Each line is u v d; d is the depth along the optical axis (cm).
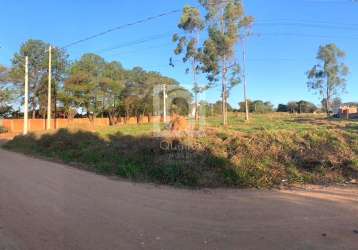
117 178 1180
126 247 548
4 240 588
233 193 935
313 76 7431
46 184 1066
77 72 5284
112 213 738
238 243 560
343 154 1262
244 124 3081
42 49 5369
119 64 6088
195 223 665
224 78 4253
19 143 2528
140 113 5875
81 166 1478
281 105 11175
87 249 543
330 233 599
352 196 878
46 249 546
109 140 1856
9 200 862
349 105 9556
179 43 4334
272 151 1255
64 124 5419
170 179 1091
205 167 1144
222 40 4144
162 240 576
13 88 5009
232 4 4138
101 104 5566
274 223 659
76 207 788
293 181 1073
